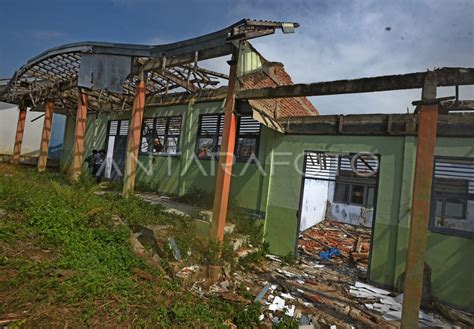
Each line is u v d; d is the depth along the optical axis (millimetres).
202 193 9094
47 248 4164
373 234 6723
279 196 8086
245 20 5219
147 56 7199
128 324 2941
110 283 3559
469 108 4410
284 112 8492
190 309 3703
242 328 4125
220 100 9242
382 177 6734
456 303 5660
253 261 7004
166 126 10828
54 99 12344
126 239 5551
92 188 8727
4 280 3162
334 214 16109
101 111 12742
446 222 6328
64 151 14992
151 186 10672
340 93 4770
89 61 7855
